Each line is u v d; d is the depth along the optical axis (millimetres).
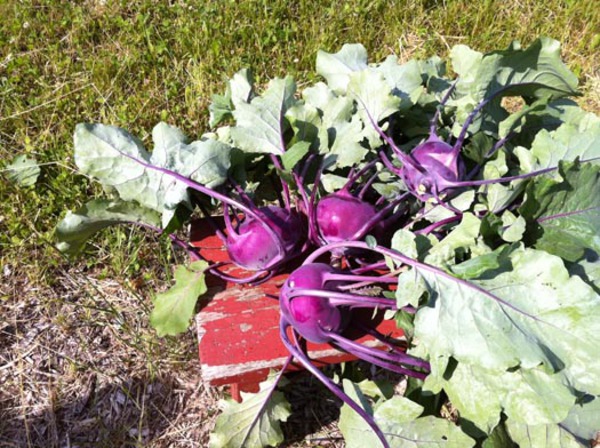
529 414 526
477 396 549
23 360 805
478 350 522
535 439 592
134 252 886
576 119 742
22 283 873
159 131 668
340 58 788
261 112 691
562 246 581
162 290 877
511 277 535
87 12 1233
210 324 633
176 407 774
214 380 603
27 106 1062
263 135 689
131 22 1219
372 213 636
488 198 617
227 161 668
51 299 856
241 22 1210
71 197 936
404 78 751
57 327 835
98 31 1212
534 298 523
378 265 630
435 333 541
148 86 1102
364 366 799
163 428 757
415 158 636
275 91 698
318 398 772
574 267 600
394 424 568
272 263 644
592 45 1232
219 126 1048
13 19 1209
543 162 625
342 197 642
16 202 930
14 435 745
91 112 1052
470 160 703
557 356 513
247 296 658
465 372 559
